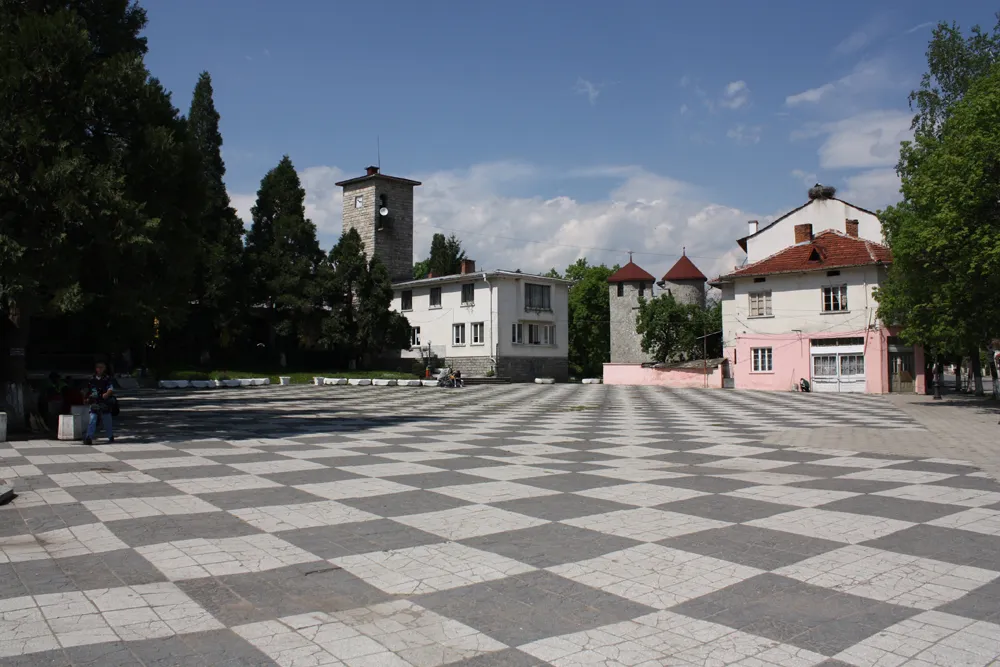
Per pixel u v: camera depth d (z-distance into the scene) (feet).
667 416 71.87
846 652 13.94
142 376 134.62
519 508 26.37
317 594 17.21
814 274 134.21
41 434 48.19
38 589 17.25
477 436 50.72
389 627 15.21
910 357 126.82
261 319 167.73
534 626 15.31
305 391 119.34
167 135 47.75
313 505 26.63
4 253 40.88
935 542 21.84
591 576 18.66
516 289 180.65
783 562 19.83
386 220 205.05
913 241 77.36
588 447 44.65
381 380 150.71
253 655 13.71
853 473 34.63
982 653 13.88
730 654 13.88
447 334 185.88
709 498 28.32
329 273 160.76
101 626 15.02
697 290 217.77
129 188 46.14
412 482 31.42
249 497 27.96
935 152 79.10
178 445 43.55
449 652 13.96
